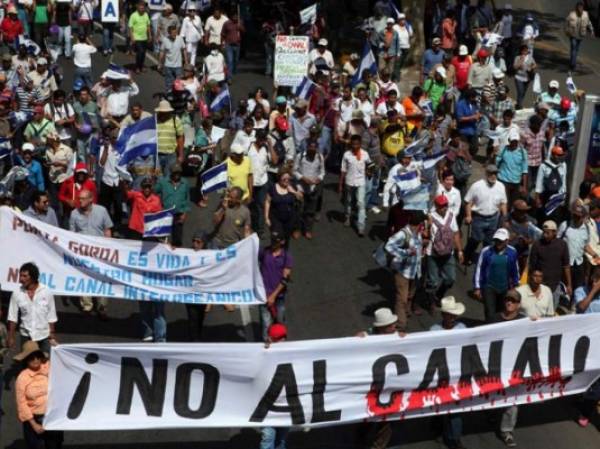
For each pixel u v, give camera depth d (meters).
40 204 22.50
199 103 33.09
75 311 23.14
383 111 31.02
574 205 23.36
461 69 35.94
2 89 32.25
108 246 21.39
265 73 41.75
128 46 43.03
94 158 27.66
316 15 42.44
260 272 21.30
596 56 48.69
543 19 54.62
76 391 17.45
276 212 25.20
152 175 25.06
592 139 27.69
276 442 18.42
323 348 18.05
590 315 19.36
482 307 24.39
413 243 22.12
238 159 25.83
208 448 18.72
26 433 17.33
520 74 38.06
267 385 17.98
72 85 38.28
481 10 44.25
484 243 25.89
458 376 18.78
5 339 19.03
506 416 19.34
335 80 33.84
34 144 27.34
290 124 28.56
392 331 18.69
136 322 22.81
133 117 27.02
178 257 21.36
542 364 19.28
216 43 40.19
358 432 19.17
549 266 22.19
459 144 28.33
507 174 28.20
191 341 21.95
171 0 47.97
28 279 19.22
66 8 41.59
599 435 20.02
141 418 17.70
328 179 31.86
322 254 26.66
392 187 25.61
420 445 19.17
